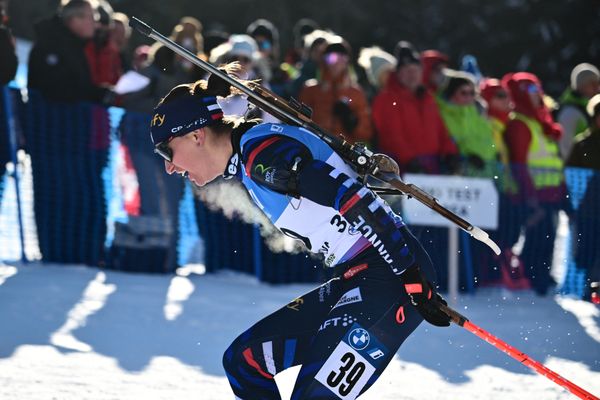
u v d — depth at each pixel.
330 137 9.55
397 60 22.66
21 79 31.48
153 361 14.80
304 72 23.30
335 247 9.78
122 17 25.45
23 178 21.25
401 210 21.47
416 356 16.70
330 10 68.12
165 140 9.68
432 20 70.75
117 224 21.83
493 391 14.64
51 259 21.28
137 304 18.42
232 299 19.98
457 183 21.50
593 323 20.84
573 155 25.36
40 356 14.32
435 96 24.64
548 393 14.69
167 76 21.45
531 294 24.14
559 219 24.53
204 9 66.25
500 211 23.77
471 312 21.22
